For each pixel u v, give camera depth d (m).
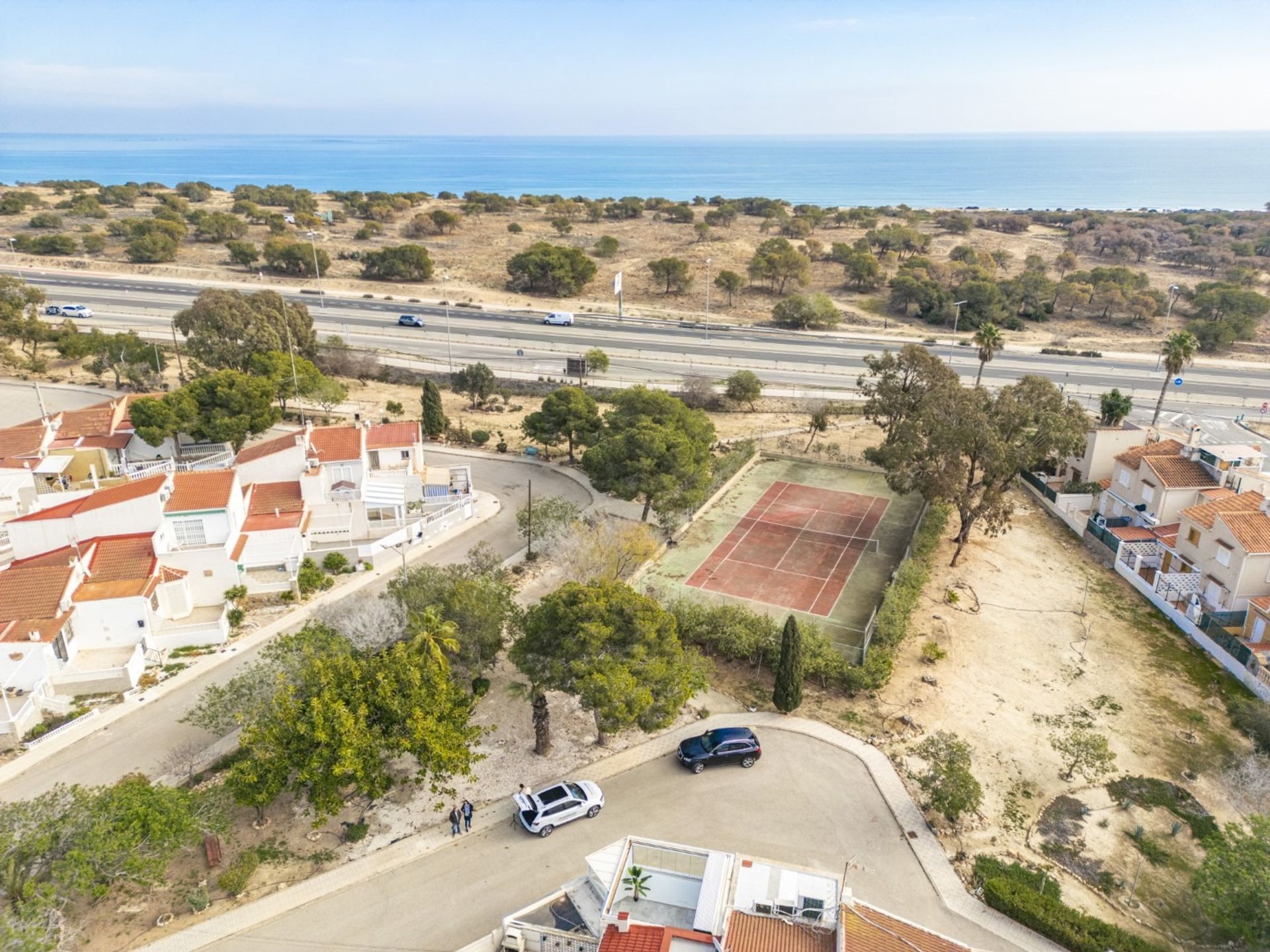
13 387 97.69
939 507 69.12
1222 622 52.59
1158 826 37.75
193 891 33.25
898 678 48.22
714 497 74.38
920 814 37.81
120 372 98.44
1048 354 126.38
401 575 54.97
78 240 174.00
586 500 72.38
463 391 99.25
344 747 32.97
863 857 35.28
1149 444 71.50
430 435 85.81
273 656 40.59
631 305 151.88
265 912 32.38
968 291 144.00
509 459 81.50
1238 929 28.66
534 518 61.81
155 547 52.19
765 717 44.47
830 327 140.62
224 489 55.84
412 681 35.81
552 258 153.12
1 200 197.50
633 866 30.28
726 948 25.31
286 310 101.44
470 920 32.22
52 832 30.20
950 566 61.94
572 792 37.47
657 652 40.22
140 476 69.38
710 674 48.03
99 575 50.12
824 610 55.84
